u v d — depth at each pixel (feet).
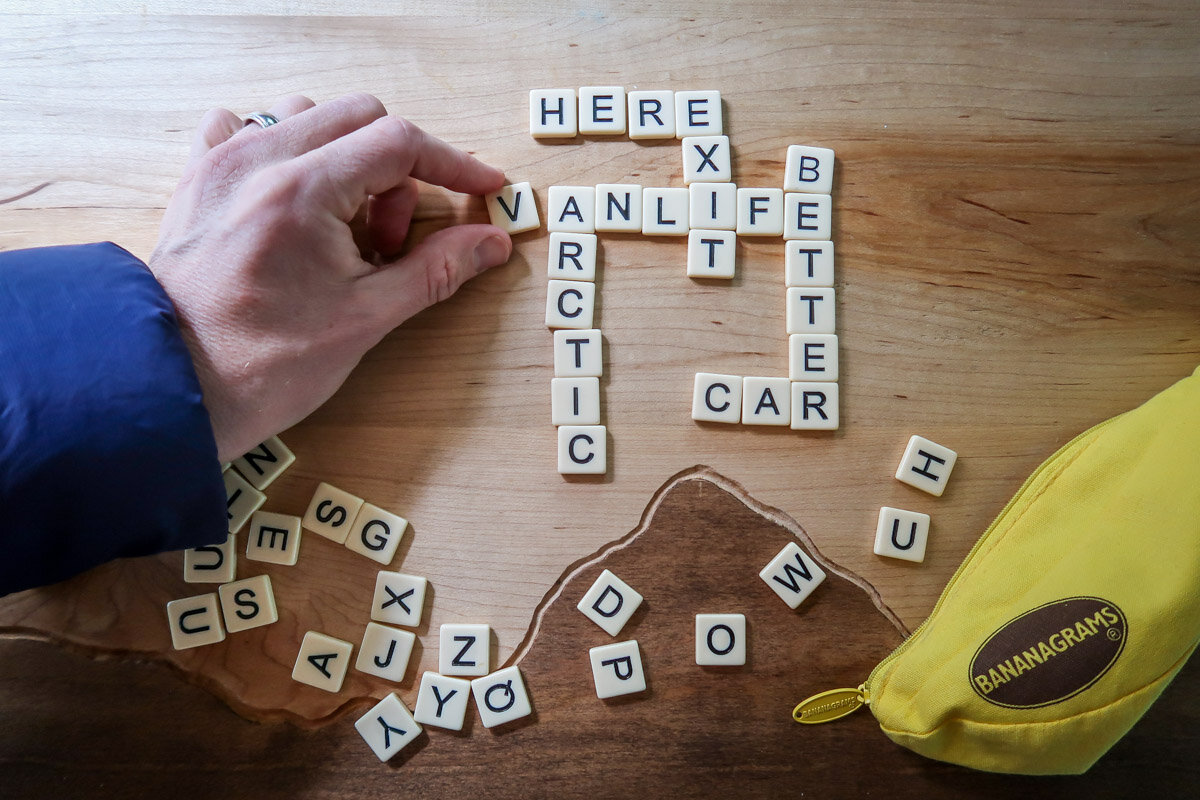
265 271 1.57
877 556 1.70
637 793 1.68
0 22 1.76
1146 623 1.56
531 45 1.76
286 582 1.70
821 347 1.71
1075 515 1.63
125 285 1.49
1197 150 1.74
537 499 1.71
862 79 1.76
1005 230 1.73
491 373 1.72
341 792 1.69
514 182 1.74
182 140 1.76
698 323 1.72
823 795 1.68
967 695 1.60
